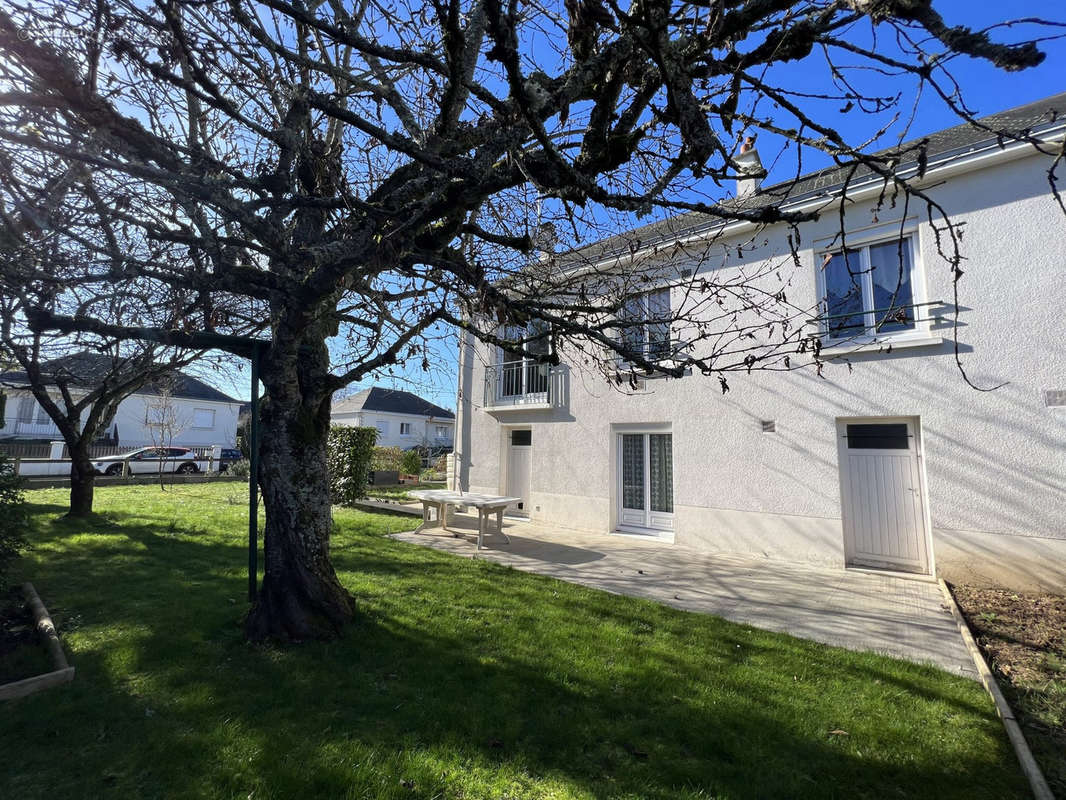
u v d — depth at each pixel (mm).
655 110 2783
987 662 4324
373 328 4891
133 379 9664
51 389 24031
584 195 3023
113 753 2838
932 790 2727
